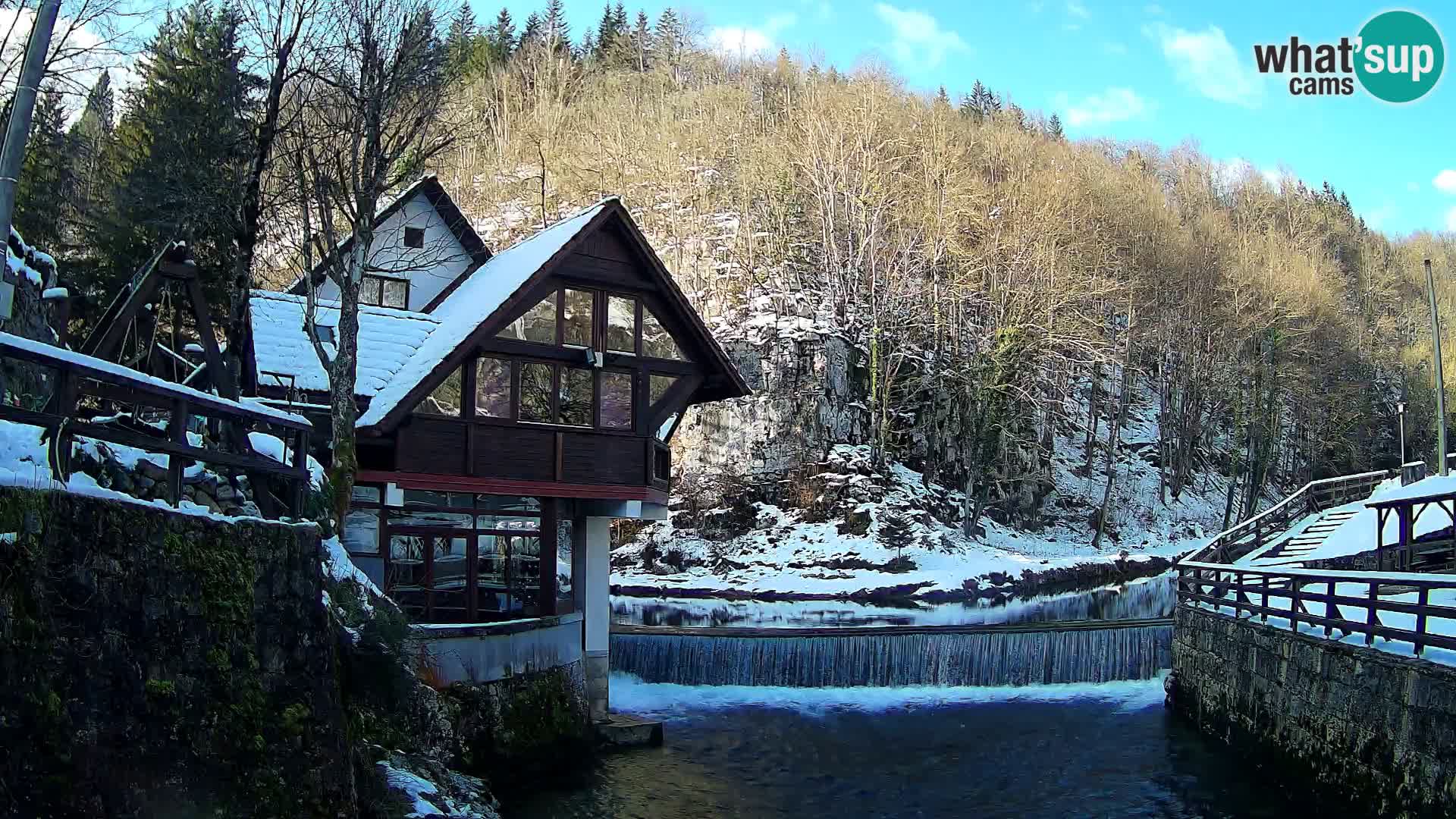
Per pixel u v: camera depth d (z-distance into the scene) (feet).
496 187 243.81
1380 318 278.26
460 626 63.05
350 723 40.19
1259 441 227.20
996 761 69.31
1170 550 201.46
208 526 32.71
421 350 73.26
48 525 26.40
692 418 188.03
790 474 180.45
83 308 97.09
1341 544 110.63
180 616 30.71
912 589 150.41
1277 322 223.71
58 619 26.40
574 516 76.89
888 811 59.47
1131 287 215.10
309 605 36.70
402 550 68.85
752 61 316.19
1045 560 171.12
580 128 270.67
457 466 68.69
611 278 74.59
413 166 67.05
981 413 185.78
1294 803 59.72
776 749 72.13
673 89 307.37
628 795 61.46
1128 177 274.16
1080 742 73.97
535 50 322.34
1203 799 60.80
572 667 72.95
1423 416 246.68
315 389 68.44
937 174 204.64
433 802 42.63
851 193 207.00
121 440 30.53
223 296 93.71
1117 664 91.86
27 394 48.55
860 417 194.18
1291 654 61.62
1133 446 244.63
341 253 68.59
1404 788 48.37
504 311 69.82
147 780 28.27
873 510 172.04
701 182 239.71
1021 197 207.31
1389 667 50.31
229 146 73.36
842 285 205.98
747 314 204.54
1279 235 283.18
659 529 176.35
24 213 100.94
